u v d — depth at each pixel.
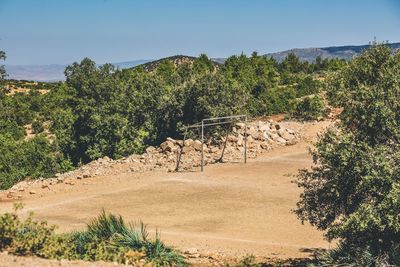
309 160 33.00
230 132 38.62
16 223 10.75
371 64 12.36
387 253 10.97
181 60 134.88
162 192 26.20
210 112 38.03
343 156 10.91
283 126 43.03
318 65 101.56
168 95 41.44
